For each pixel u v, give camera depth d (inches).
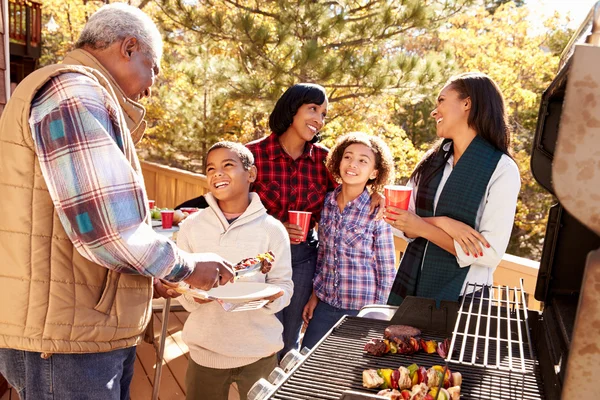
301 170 111.4
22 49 411.8
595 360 31.4
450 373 48.9
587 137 30.9
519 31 564.7
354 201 102.7
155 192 291.9
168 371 132.3
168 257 57.1
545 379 48.6
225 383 85.7
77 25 607.5
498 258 75.7
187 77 357.7
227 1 349.7
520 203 513.0
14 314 54.4
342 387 48.5
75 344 55.9
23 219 54.2
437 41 555.5
